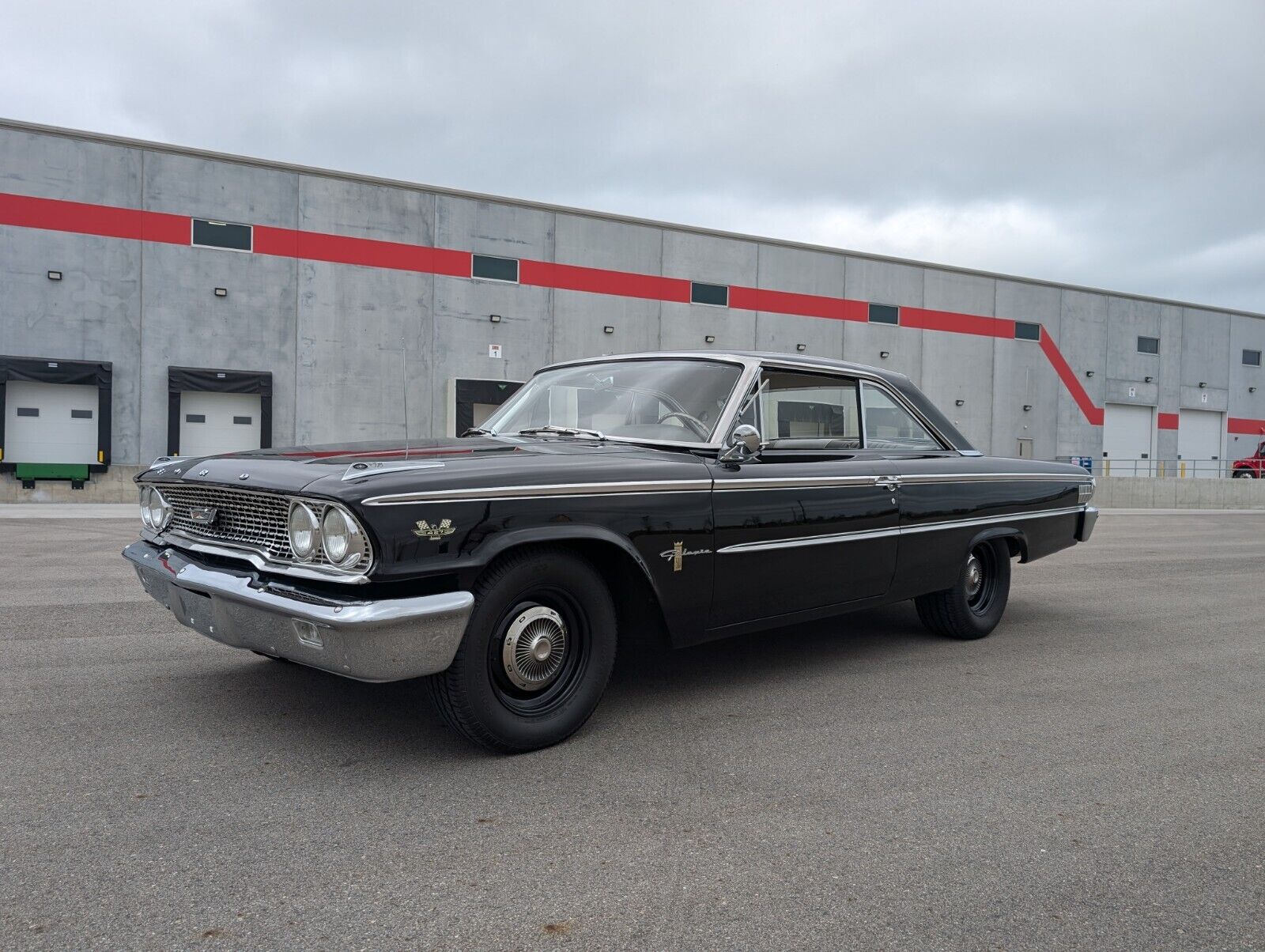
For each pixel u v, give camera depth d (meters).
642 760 3.00
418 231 21.12
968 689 3.99
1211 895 2.19
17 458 17.88
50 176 17.84
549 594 3.03
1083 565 9.16
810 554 3.79
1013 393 30.61
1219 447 35.94
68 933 1.87
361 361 20.56
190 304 18.98
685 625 3.39
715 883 2.17
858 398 4.30
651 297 24.08
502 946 1.86
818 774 2.92
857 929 1.97
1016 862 2.33
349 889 2.09
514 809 2.57
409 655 2.60
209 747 3.03
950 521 4.52
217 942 1.85
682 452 3.54
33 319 17.77
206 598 3.02
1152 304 33.62
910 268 28.36
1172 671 4.47
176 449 18.80
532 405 4.21
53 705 3.46
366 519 2.53
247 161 19.42
